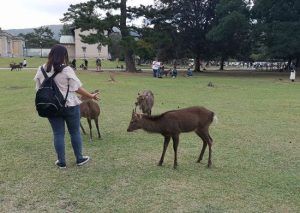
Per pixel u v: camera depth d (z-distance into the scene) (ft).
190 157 13.34
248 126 19.11
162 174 11.51
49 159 12.95
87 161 12.36
